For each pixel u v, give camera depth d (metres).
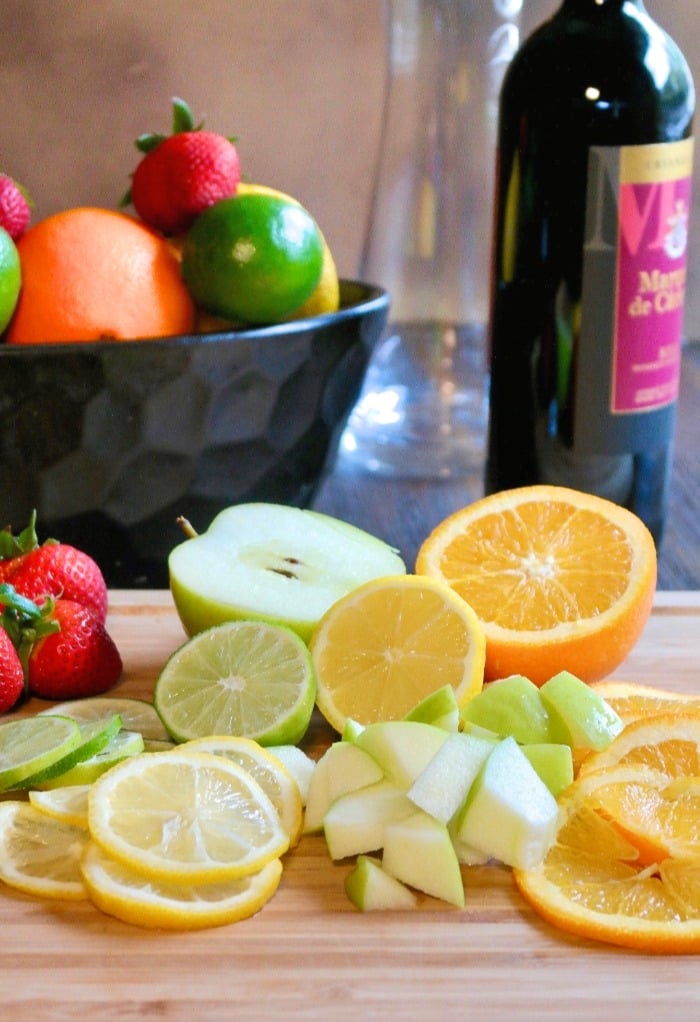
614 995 0.74
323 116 1.19
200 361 0.91
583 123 0.91
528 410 0.95
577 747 0.82
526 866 0.78
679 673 0.89
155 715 0.86
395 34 1.06
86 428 0.91
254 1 1.17
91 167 1.20
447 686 0.83
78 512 0.93
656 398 0.94
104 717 0.86
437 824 0.78
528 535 0.90
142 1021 0.73
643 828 0.78
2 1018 0.73
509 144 0.94
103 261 0.92
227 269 0.92
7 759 0.82
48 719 0.83
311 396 0.95
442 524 0.91
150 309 0.92
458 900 0.77
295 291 0.93
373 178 1.14
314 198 1.21
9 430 0.90
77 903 0.77
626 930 0.75
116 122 1.19
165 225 0.97
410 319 1.10
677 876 0.77
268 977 0.75
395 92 1.07
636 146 0.91
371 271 1.10
